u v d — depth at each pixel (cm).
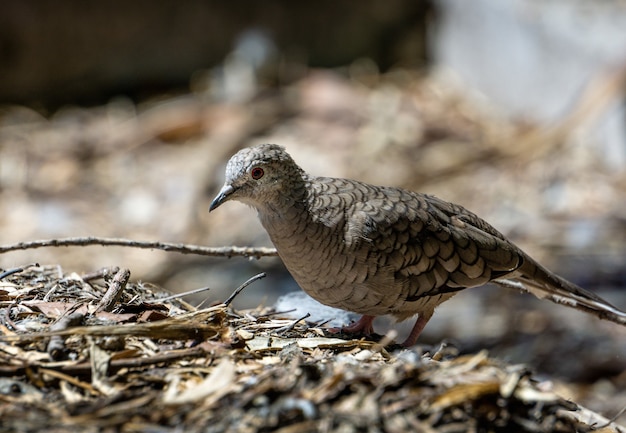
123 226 1455
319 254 692
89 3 1844
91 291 667
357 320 770
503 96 1781
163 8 1884
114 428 469
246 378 523
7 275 663
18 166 1625
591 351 1124
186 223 1459
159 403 488
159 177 1591
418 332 746
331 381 496
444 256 716
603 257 1292
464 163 1596
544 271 771
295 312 777
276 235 705
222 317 600
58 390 514
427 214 718
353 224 688
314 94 1797
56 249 1363
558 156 1566
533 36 1661
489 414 497
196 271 1314
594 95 1504
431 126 1723
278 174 691
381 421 474
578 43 1543
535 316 1205
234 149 1656
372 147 1645
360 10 1952
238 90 1819
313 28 1942
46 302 628
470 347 1126
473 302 1248
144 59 1900
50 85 1873
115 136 1733
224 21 1912
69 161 1653
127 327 547
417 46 1992
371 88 1881
